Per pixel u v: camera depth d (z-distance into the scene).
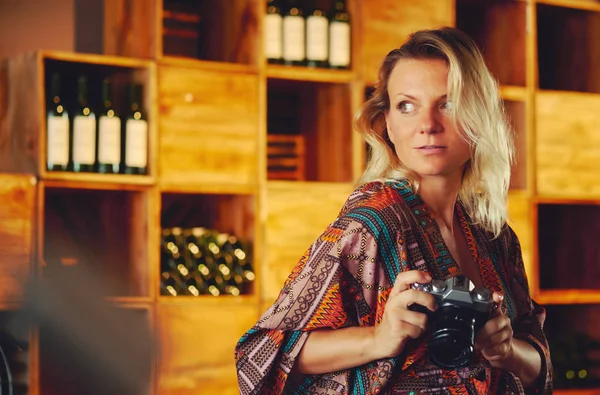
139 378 3.73
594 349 4.75
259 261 3.93
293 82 4.15
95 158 3.63
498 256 1.56
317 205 4.04
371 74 4.16
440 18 4.30
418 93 1.40
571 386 4.61
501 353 1.34
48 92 3.78
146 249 3.73
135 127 3.68
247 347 1.38
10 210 3.46
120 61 3.66
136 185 3.69
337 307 1.35
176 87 3.79
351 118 4.13
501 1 4.62
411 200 1.42
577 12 4.94
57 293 3.72
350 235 1.36
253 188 3.93
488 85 1.41
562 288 4.98
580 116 4.64
